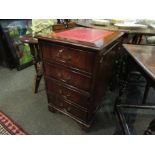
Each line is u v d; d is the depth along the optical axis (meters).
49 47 0.97
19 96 1.62
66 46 0.88
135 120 1.36
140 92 1.72
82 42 0.85
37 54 1.46
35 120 1.32
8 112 1.40
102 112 1.44
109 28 1.41
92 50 0.79
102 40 0.91
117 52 1.28
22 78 1.96
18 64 2.13
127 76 1.26
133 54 0.89
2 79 1.92
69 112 1.23
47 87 1.23
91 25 1.54
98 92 1.09
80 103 1.08
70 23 1.31
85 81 0.94
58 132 1.21
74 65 0.92
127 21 1.71
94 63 0.83
